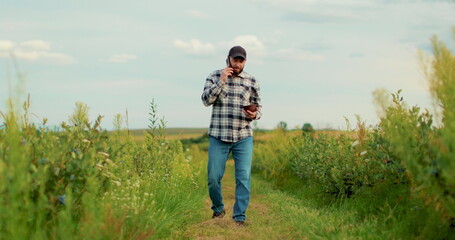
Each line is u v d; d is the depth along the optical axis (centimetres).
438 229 345
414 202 405
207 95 510
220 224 495
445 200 319
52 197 314
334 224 432
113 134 620
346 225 422
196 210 575
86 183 344
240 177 517
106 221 322
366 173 519
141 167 604
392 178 486
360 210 482
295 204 588
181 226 483
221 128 520
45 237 291
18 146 291
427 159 329
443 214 333
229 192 841
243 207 510
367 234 380
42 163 332
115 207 382
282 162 931
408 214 389
